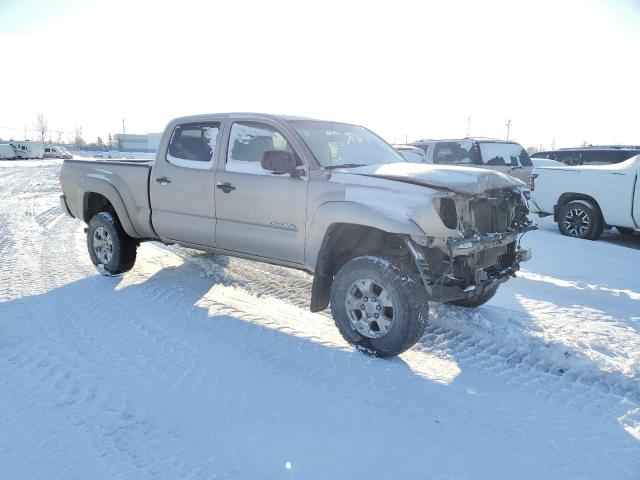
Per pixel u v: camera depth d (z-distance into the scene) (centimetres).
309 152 459
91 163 649
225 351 418
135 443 290
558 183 980
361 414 326
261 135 495
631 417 331
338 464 274
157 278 635
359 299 420
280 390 355
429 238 384
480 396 354
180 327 468
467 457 284
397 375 382
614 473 273
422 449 290
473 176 411
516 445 297
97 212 683
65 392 345
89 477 260
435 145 1278
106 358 399
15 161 5362
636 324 498
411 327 391
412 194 391
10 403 329
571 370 398
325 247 437
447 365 405
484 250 432
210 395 345
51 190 1848
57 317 488
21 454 278
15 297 547
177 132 560
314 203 440
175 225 561
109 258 635
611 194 898
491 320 499
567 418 329
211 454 281
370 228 427
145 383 360
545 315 520
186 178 539
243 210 493
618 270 697
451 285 418
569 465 279
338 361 405
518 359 418
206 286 603
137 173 589
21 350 411
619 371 384
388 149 564
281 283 619
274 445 290
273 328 473
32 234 934
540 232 1007
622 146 1392
